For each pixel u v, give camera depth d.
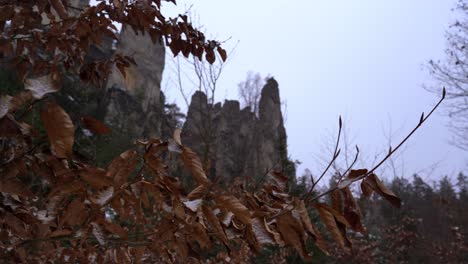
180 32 2.48
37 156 1.19
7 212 1.51
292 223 1.28
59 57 2.61
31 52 2.44
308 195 1.32
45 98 0.93
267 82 21.44
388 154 1.23
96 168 1.22
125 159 1.24
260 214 1.32
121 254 1.77
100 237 1.44
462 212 11.79
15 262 1.80
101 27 2.30
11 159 1.17
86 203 1.38
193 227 1.37
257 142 10.47
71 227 1.65
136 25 2.36
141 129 13.64
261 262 7.43
